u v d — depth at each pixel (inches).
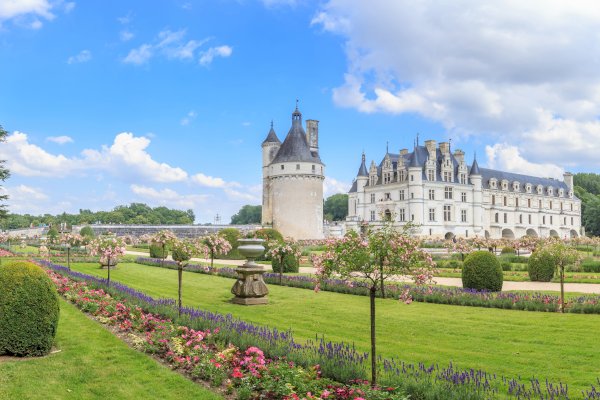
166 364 398.3
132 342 459.5
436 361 407.2
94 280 874.8
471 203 3390.7
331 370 343.9
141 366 390.9
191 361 382.0
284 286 932.6
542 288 897.5
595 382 346.0
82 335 490.3
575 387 335.9
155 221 6299.2
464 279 824.3
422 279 341.4
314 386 315.3
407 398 289.6
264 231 1531.7
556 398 299.4
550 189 4168.3
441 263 1397.6
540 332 508.1
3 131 1341.0
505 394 319.3
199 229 3299.7
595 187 5561.0
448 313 629.3
